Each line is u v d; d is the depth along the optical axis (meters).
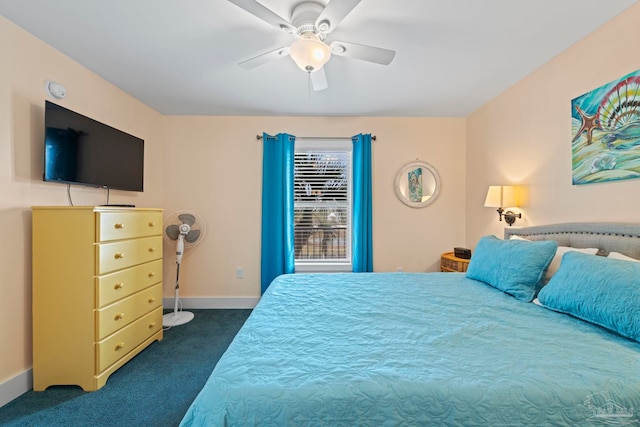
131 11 1.55
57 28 1.70
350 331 1.20
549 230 1.98
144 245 2.19
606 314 1.13
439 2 1.48
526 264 1.65
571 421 0.76
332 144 3.25
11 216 1.66
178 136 3.18
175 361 2.06
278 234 3.13
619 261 1.24
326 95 2.67
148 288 2.24
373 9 1.53
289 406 0.78
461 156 3.27
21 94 1.71
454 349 1.03
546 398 0.78
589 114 1.75
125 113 2.60
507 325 1.24
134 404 1.60
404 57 2.02
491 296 1.67
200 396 0.83
